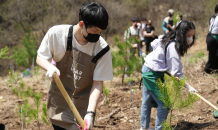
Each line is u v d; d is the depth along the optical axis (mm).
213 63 4977
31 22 16016
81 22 1802
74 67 1980
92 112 1908
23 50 8625
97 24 1729
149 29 7402
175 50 2627
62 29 1934
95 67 1986
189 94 2445
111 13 17500
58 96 2100
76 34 1908
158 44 2814
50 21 15859
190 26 2580
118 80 5895
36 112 2936
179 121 3389
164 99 2539
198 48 9508
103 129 3373
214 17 4762
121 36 17484
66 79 2080
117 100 4262
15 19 15656
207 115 3447
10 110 3986
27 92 3387
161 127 2793
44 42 1943
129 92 4633
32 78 6312
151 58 2814
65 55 1982
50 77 1760
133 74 5906
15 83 5512
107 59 1992
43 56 1938
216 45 4824
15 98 4543
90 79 2039
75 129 2031
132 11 19312
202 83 4512
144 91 2959
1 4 15969
